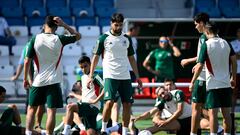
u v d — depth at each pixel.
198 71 27.70
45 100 27.92
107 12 61.94
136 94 49.56
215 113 27.92
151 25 49.91
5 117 28.50
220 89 27.86
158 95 31.92
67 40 27.69
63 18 60.50
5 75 53.19
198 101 28.59
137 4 65.38
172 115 31.23
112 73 29.05
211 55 27.66
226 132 28.17
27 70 27.70
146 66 47.09
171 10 64.12
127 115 29.23
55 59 27.59
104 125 29.47
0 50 55.00
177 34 50.59
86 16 61.16
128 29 48.22
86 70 30.98
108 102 29.05
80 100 31.88
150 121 39.84
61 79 27.89
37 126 29.19
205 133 32.94
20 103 49.81
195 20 28.62
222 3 63.84
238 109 48.22
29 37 57.69
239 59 45.31
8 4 62.50
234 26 50.03
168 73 46.81
